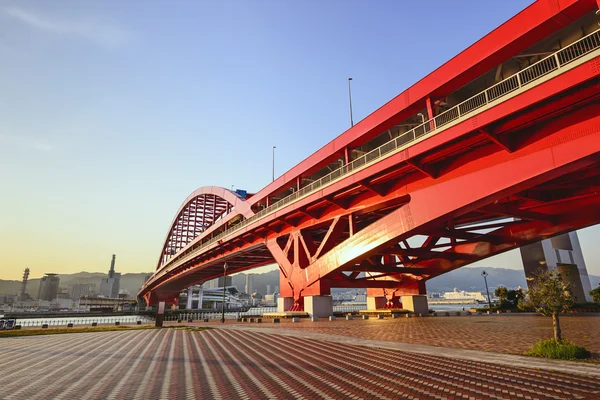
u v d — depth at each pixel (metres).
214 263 72.25
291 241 43.41
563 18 18.14
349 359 12.51
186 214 103.06
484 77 25.20
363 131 30.72
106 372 10.81
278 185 44.62
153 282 123.25
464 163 22.83
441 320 31.48
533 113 17.88
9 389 8.78
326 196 33.38
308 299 37.97
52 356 14.21
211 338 20.84
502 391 7.88
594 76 15.16
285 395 8.04
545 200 28.00
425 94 24.94
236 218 60.19
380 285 44.81
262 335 22.05
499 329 21.22
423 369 10.41
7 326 34.16
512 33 19.91
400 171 26.36
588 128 16.73
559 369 9.84
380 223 29.19
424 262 43.47
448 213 23.56
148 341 19.58
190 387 8.86
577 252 49.41
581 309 40.56
